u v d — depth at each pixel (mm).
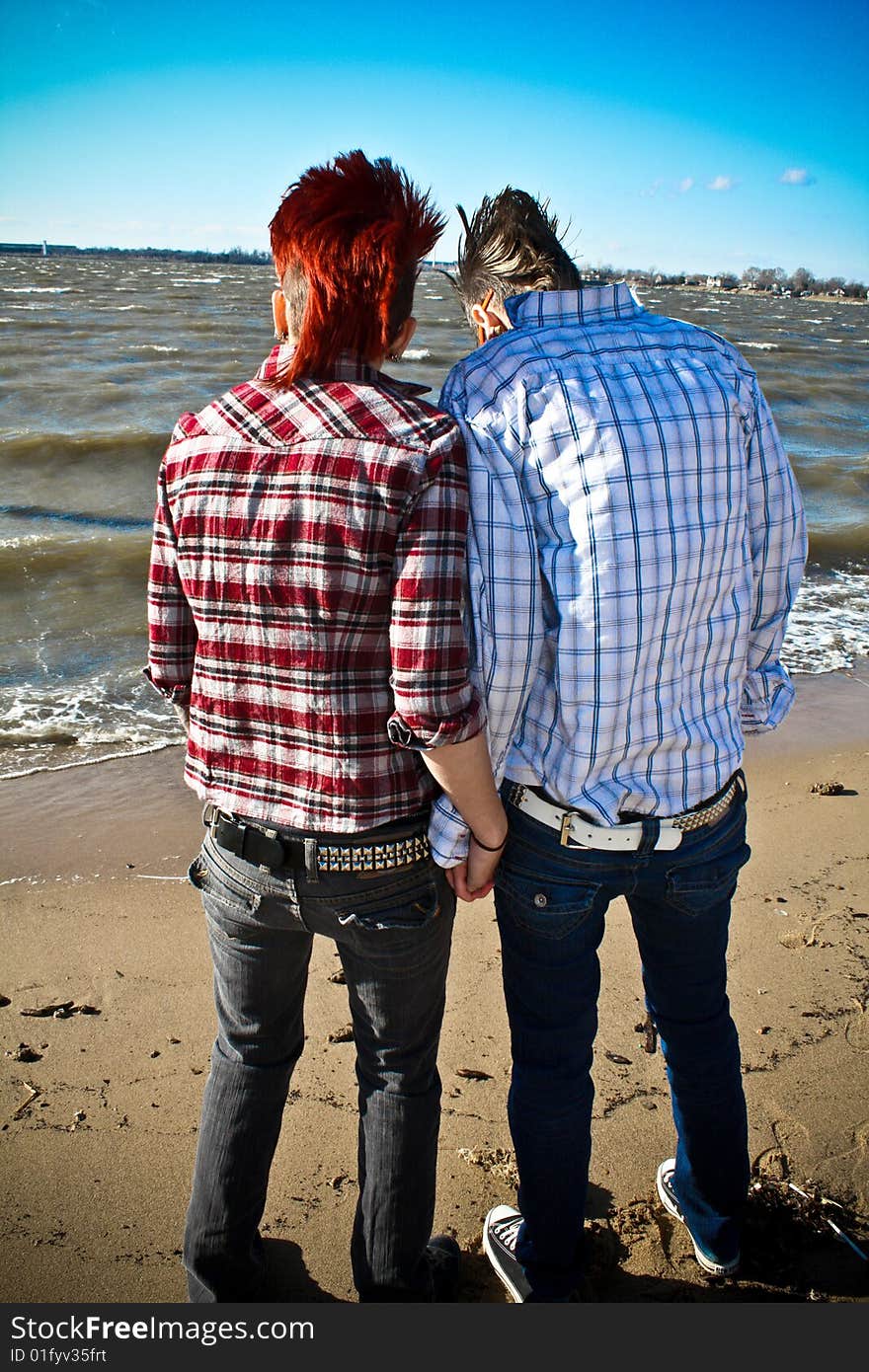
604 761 1480
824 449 15336
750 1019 2629
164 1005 2693
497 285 1554
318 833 1386
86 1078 2404
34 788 4180
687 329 1567
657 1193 2100
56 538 8359
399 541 1273
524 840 1556
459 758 1344
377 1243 1621
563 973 1612
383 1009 1529
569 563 1423
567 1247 1735
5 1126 2242
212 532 1351
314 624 1312
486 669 1415
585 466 1403
